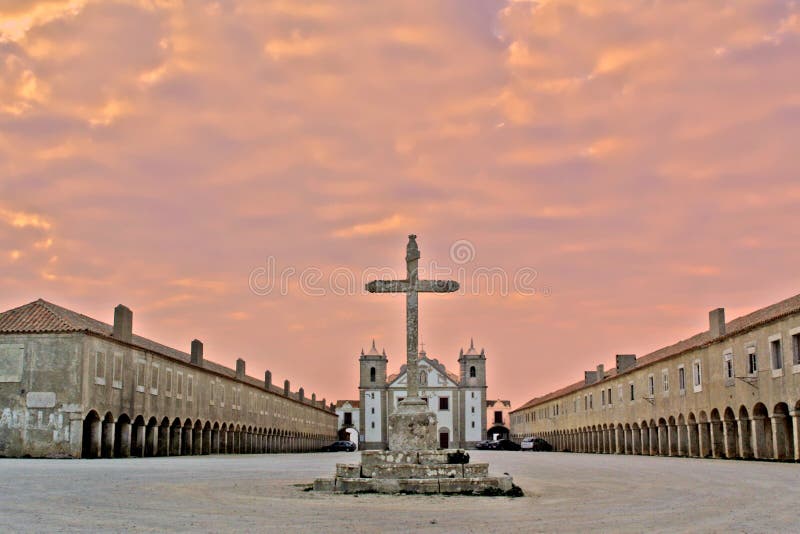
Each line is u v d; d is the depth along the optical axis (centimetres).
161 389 5309
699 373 5191
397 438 2003
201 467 3222
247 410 7769
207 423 6419
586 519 1331
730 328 4828
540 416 12312
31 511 1398
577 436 9562
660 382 6094
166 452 5403
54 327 4225
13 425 4162
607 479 2461
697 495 1806
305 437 11031
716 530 1182
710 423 5034
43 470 2675
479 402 11875
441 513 1415
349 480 1864
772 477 2467
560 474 2803
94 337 4306
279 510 1452
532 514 1405
